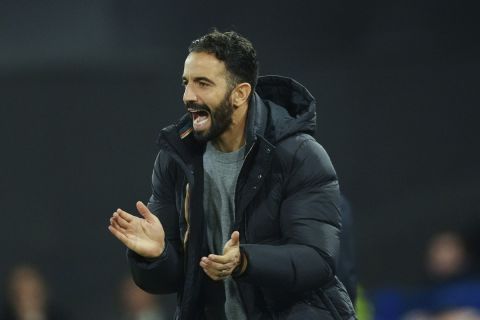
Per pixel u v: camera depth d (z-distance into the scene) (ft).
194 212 41.86
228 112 40.78
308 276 40.16
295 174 41.34
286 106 43.70
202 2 133.08
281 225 41.55
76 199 129.29
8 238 128.88
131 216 40.63
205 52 40.52
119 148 129.70
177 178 43.29
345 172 129.80
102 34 132.57
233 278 39.73
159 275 41.75
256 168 41.11
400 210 129.49
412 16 132.26
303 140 41.70
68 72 130.11
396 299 93.76
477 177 129.29
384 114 130.31
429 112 130.41
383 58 131.03
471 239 127.75
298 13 132.46
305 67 130.62
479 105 129.90
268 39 132.36
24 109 129.39
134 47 132.67
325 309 42.39
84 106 129.90
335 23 132.46
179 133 42.06
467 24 131.23
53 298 128.06
